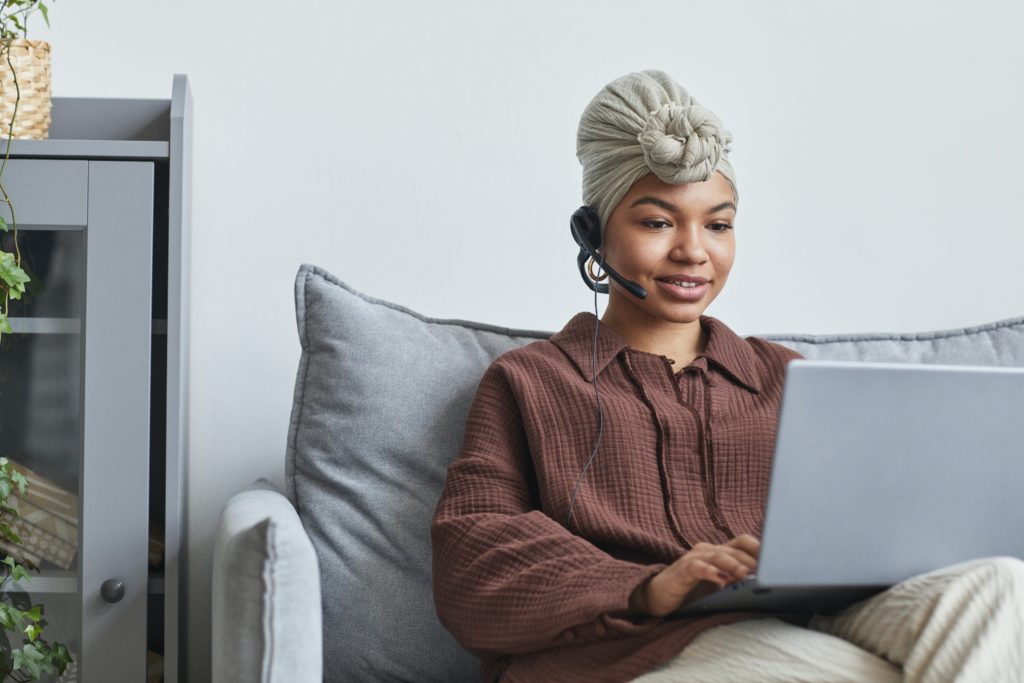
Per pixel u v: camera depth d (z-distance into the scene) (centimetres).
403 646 138
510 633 110
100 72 180
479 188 187
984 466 98
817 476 93
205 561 177
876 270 194
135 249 151
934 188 196
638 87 140
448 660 139
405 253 185
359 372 146
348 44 185
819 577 95
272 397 180
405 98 186
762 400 136
